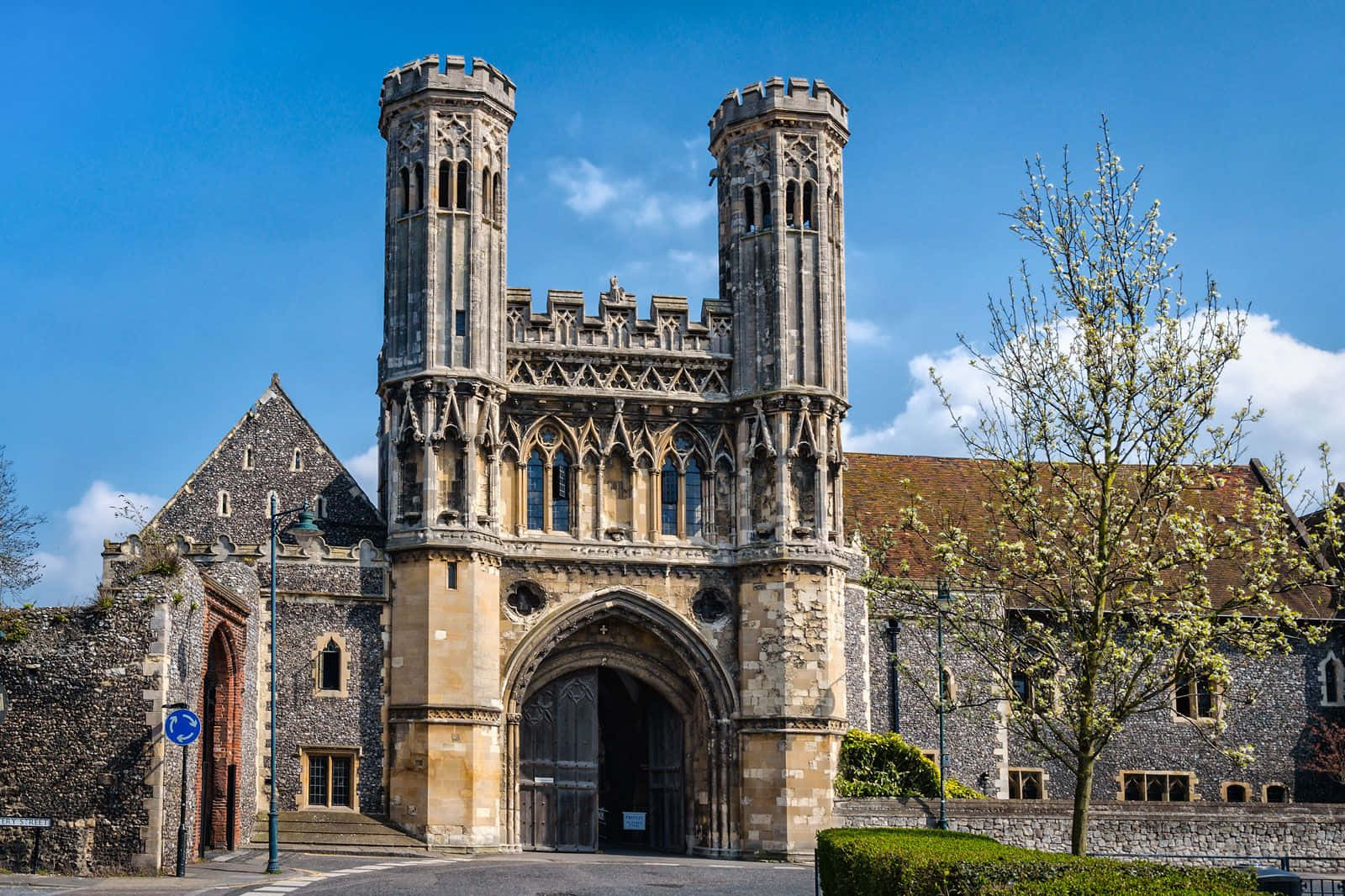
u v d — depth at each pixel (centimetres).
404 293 4700
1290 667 5572
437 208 4706
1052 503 3553
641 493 4853
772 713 4681
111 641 3422
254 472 4872
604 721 5647
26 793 3366
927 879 2191
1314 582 3703
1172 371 3366
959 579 3650
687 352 4916
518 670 4647
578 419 4856
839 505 4894
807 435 4847
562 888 3328
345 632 4497
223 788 3959
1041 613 5084
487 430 4659
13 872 3322
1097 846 4512
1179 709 5512
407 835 4369
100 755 3375
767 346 4903
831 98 5062
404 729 4444
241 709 4119
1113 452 3378
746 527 4844
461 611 4509
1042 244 3516
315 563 4509
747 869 4097
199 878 3319
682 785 4850
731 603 4838
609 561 4766
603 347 4869
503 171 4841
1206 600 3544
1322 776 5512
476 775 4444
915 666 5225
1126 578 3494
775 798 4631
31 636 3428
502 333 4756
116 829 3350
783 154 4991
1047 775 5394
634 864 4147
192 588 3603
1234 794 5466
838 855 2594
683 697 4856
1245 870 2838
